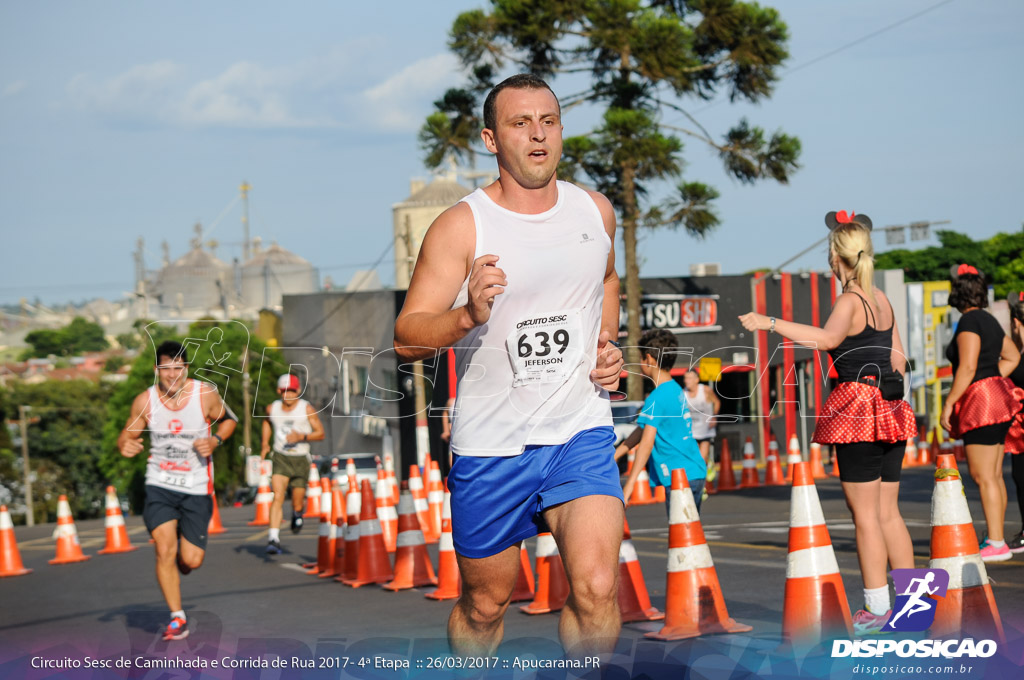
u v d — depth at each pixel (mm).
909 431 8750
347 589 15141
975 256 113688
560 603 12016
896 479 8953
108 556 22703
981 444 12859
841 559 14023
